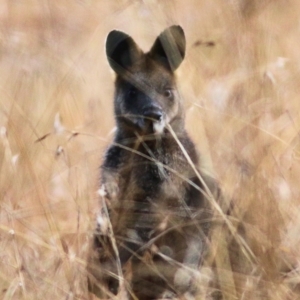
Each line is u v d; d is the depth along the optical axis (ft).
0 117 47.42
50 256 39.22
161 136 42.96
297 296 35.40
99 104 54.19
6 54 63.21
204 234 38.73
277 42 53.36
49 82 55.88
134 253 38.68
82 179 43.32
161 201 41.47
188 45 56.95
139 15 53.31
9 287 36.19
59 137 46.06
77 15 75.46
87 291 38.29
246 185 38.42
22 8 75.51
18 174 41.04
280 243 36.86
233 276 36.11
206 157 42.42
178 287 39.29
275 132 42.27
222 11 52.08
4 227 37.73
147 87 45.44
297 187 41.19
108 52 47.11
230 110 41.75
